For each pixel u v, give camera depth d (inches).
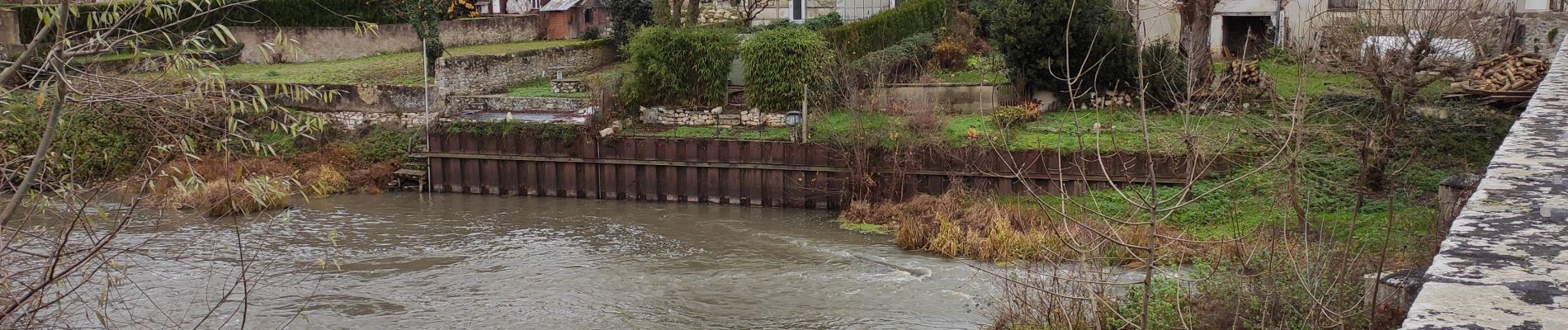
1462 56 976.9
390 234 1056.2
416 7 1398.9
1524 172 208.5
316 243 1002.1
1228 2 1455.5
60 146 334.0
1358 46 915.4
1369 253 609.0
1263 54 1427.2
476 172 1291.8
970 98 1293.1
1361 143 887.1
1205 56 1152.2
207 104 346.3
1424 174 956.0
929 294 829.2
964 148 1117.7
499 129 1273.4
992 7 1578.5
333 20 1701.5
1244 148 988.6
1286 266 488.7
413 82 1480.1
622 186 1251.8
